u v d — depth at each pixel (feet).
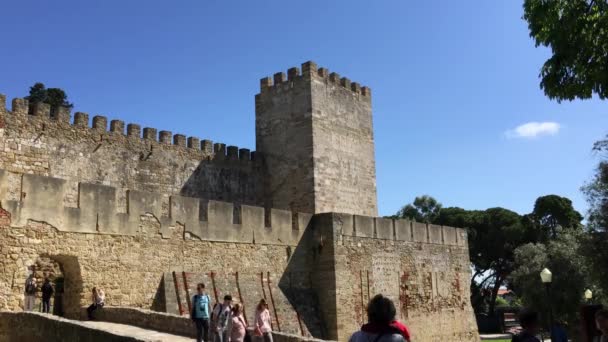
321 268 103.30
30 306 66.74
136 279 77.51
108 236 75.25
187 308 80.48
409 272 121.39
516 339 30.37
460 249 143.23
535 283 174.29
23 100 98.99
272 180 130.11
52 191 70.38
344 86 137.18
